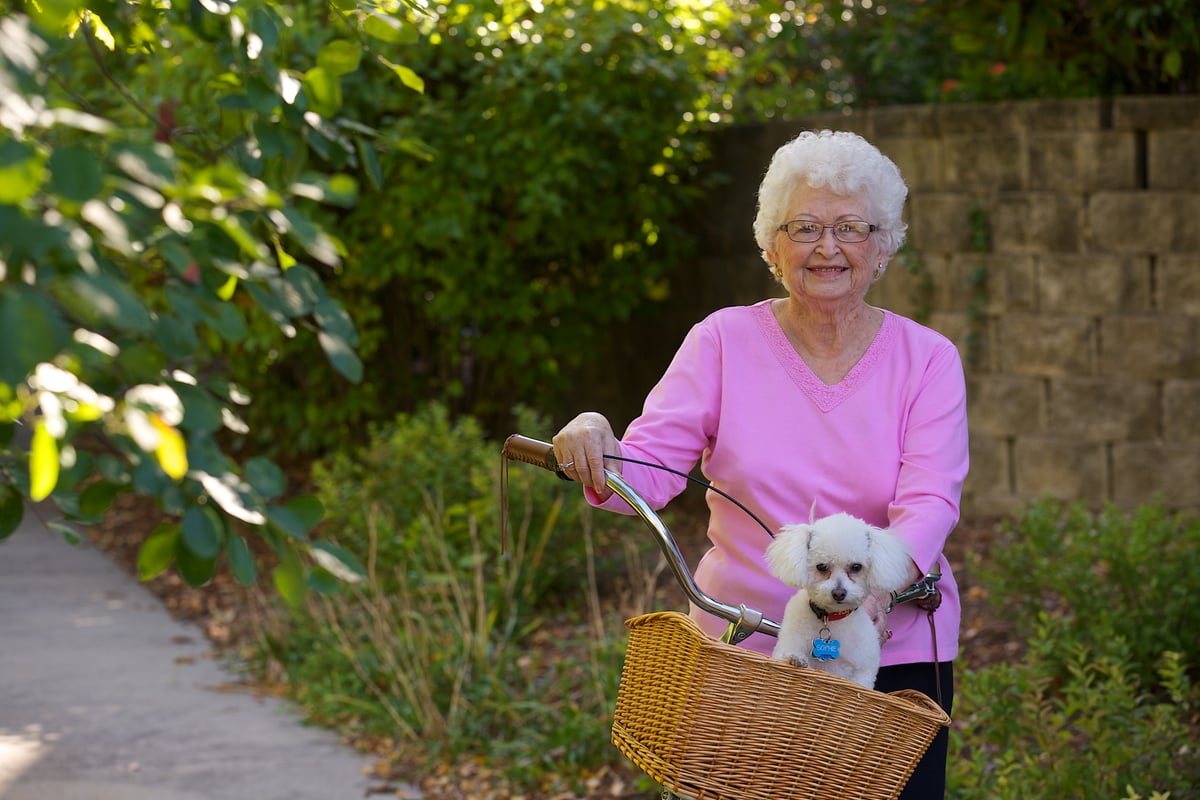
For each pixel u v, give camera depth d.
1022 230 6.60
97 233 1.48
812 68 9.38
